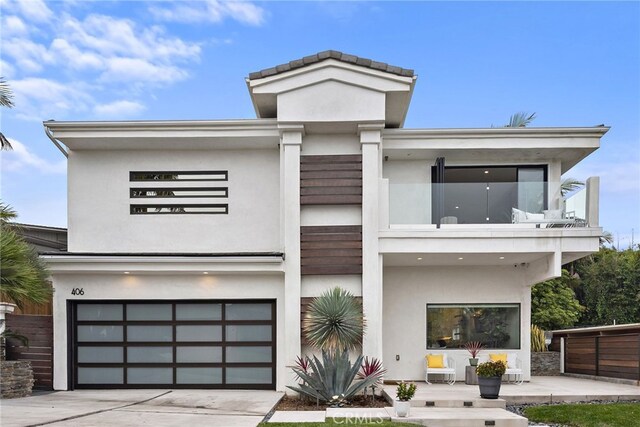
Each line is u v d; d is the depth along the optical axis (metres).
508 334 14.41
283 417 9.26
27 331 13.00
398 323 14.44
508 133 13.28
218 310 13.16
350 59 12.42
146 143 13.34
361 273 12.39
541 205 12.80
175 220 13.66
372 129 12.58
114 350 13.09
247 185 13.71
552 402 11.03
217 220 13.64
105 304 13.21
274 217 13.60
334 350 11.38
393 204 12.84
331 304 11.45
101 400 11.16
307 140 12.98
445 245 12.34
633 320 27.94
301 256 12.49
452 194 12.85
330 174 12.70
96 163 13.79
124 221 13.65
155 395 11.92
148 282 13.05
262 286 12.96
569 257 13.72
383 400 11.24
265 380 12.92
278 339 12.83
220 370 13.01
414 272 14.61
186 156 13.82
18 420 8.56
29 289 9.70
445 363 13.91
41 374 12.87
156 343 13.09
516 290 14.42
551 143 13.27
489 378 10.67
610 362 13.91
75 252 13.42
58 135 12.91
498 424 9.06
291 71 12.49
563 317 23.77
